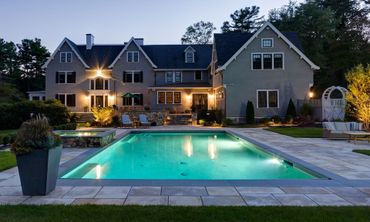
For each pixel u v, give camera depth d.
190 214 4.39
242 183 6.31
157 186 6.04
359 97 16.09
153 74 35.25
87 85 35.44
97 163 10.84
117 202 5.03
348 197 5.40
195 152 13.21
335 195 5.52
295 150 11.32
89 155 10.34
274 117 25.42
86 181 6.44
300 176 8.47
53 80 35.59
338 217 4.28
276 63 26.88
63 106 23.33
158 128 23.47
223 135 20.09
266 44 26.91
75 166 8.55
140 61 35.28
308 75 26.77
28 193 5.48
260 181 6.48
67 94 35.53
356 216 4.32
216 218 4.24
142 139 18.22
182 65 35.53
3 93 31.16
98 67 35.47
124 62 35.22
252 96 26.89
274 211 4.54
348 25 39.00
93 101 35.41
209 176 8.68
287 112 25.91
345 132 14.38
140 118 25.97
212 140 17.64
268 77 26.88
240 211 4.53
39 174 5.45
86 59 36.38
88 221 4.10
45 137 5.48
